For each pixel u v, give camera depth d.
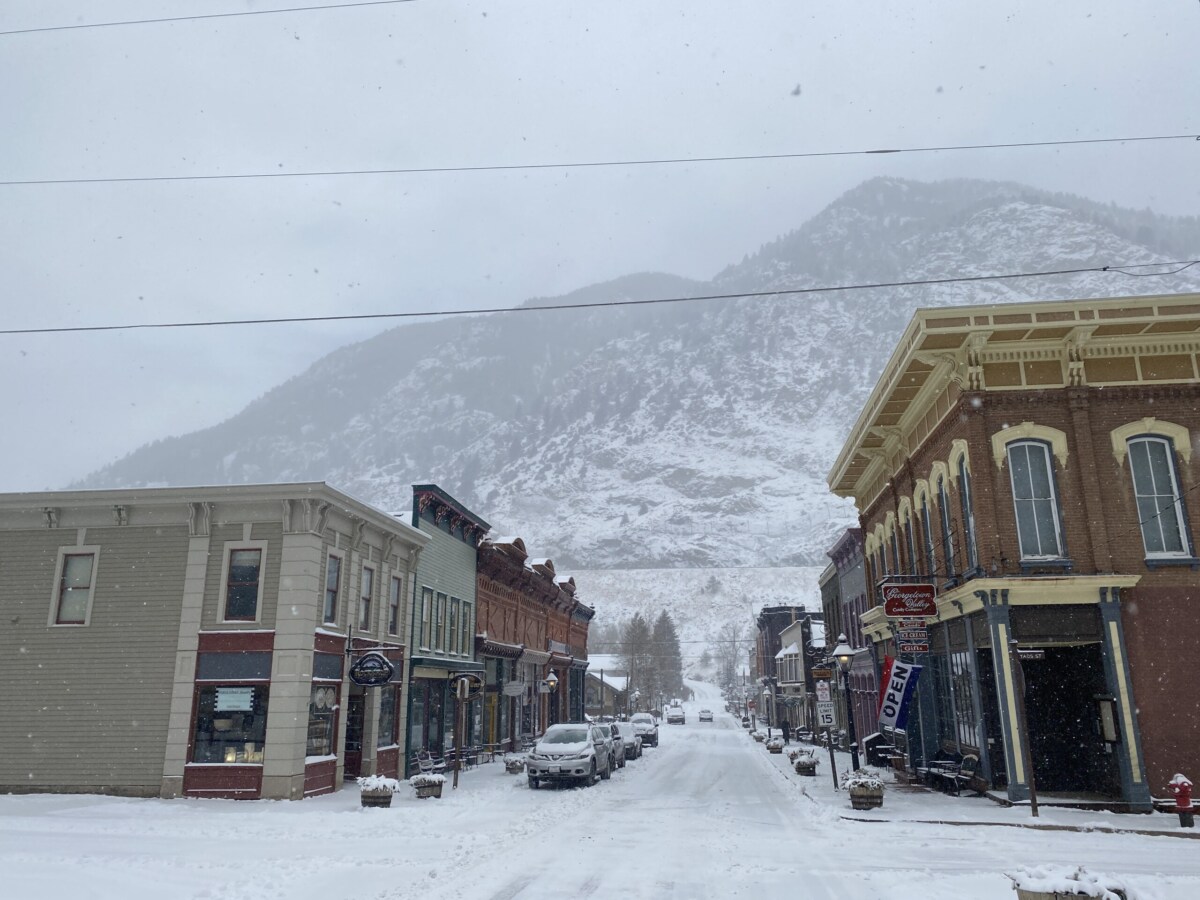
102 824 15.97
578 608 57.16
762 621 92.00
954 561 21.48
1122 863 12.46
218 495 21.81
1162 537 19.28
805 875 11.63
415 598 28.91
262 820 16.75
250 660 21.08
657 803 21.17
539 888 10.72
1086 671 19.98
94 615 21.91
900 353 21.42
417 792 21.31
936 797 20.52
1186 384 19.75
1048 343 20.09
